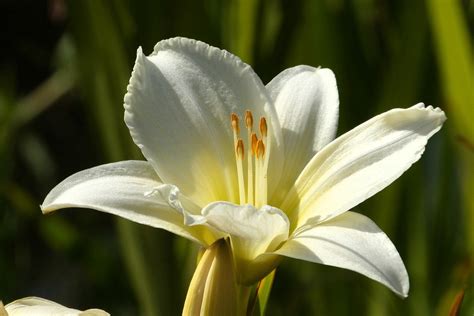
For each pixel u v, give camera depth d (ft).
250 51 3.07
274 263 2.43
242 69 2.54
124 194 2.43
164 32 3.05
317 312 3.10
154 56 2.53
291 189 2.50
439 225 3.10
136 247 3.04
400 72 3.04
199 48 2.54
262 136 2.51
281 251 2.38
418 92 3.05
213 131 2.52
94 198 2.42
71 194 2.43
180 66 2.53
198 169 2.50
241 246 2.43
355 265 2.33
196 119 2.51
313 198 2.47
